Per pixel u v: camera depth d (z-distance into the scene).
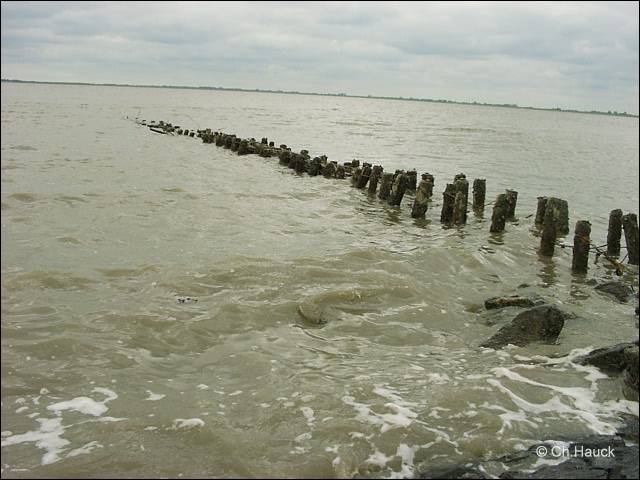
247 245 11.30
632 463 4.94
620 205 21.94
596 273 11.89
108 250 10.45
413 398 6.03
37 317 7.51
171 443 5.05
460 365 6.96
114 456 4.84
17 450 4.89
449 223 15.26
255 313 8.05
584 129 111.69
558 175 29.91
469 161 32.88
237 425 5.36
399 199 16.58
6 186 15.48
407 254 11.45
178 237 11.59
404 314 8.53
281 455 4.92
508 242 13.52
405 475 4.78
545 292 10.22
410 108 170.75
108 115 54.50
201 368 6.54
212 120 58.06
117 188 16.14
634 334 8.22
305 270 9.75
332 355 7.07
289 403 5.77
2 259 9.59
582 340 7.85
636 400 6.18
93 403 5.70
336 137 44.81
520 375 6.63
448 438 5.32
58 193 14.89
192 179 18.89
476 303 9.34
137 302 8.20
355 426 5.40
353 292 8.93
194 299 8.43
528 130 84.06
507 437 5.37
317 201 16.69
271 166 23.27
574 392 6.30
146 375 6.30
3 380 6.01
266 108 100.44
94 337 7.08
